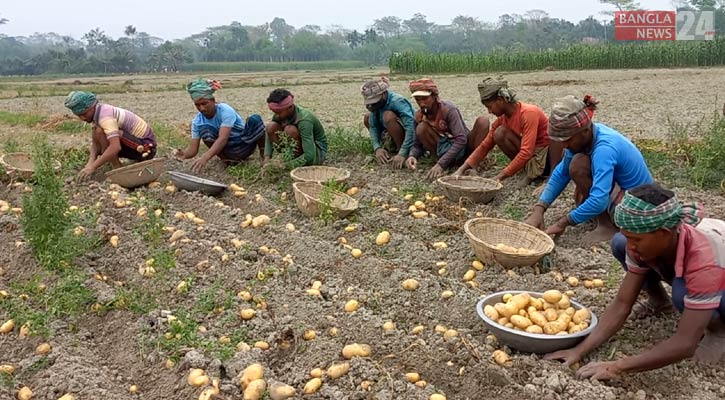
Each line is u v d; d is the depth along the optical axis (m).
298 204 6.61
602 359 3.87
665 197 3.26
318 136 8.37
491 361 3.86
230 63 87.62
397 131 8.29
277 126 8.16
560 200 6.89
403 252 5.63
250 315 4.43
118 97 23.31
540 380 3.62
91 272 5.27
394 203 6.97
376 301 4.69
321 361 3.95
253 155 9.05
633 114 14.25
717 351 3.88
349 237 6.03
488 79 6.89
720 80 25.62
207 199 7.03
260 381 3.62
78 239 5.54
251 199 7.20
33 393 3.79
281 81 34.59
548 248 5.05
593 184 5.16
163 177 7.83
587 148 5.22
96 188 7.40
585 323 3.95
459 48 103.50
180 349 4.02
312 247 5.70
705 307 3.34
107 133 7.72
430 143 8.05
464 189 6.79
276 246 5.86
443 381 3.82
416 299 4.73
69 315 4.66
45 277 5.15
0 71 71.75
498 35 102.06
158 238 5.76
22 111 18.12
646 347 4.04
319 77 42.09
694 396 3.58
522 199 7.02
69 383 3.79
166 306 4.72
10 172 7.79
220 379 3.79
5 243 5.88
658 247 3.37
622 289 3.79
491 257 5.08
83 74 69.81
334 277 5.13
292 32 148.50
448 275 5.17
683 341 3.39
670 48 39.53
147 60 81.12
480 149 7.34
